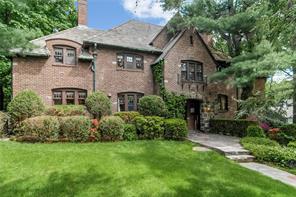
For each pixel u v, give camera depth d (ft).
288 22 33.37
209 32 62.39
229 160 36.06
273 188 25.54
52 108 50.14
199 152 39.29
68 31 65.62
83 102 59.11
